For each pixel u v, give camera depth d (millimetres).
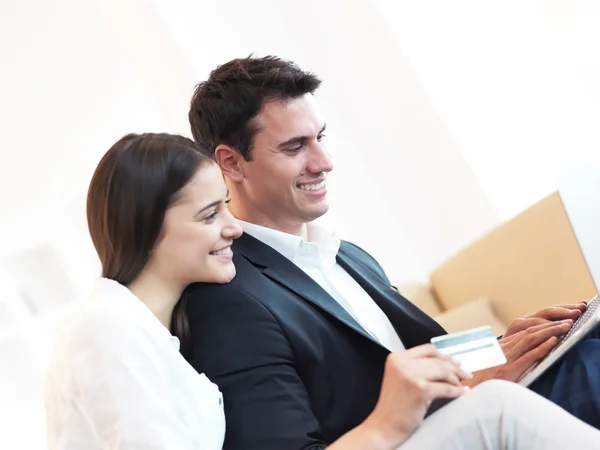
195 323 1264
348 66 2740
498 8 2434
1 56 2799
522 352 1340
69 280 2842
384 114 2723
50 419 1152
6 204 2824
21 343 2809
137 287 1222
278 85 1400
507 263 2229
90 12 2799
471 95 2543
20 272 2826
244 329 1228
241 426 1181
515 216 2246
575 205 1594
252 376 1200
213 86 1442
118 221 1181
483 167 2568
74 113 2850
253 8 2791
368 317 1473
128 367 1079
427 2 2539
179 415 1093
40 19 2805
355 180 2850
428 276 2736
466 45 2510
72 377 1092
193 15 2744
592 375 1179
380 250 2879
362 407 1288
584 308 1420
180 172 1185
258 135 1401
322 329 1289
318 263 1448
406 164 2734
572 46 2338
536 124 2455
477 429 1000
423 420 1041
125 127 2867
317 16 2740
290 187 1427
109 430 1062
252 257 1364
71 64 2840
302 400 1197
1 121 2812
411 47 2596
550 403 996
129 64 2832
